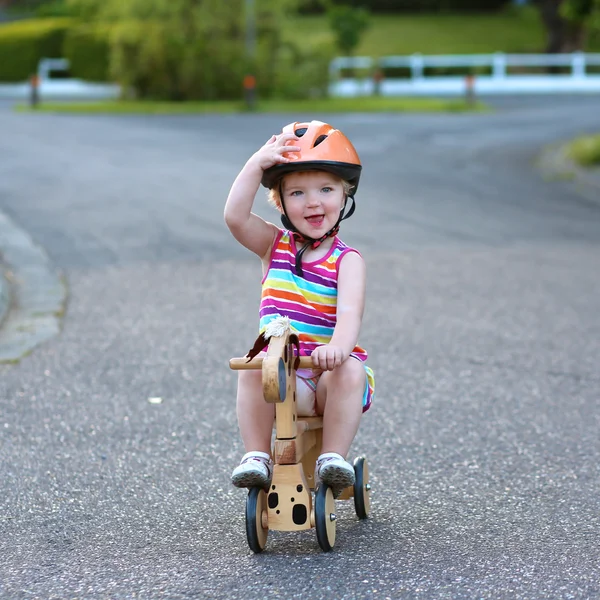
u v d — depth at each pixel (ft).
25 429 18.88
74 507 15.35
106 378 22.07
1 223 40.57
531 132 80.18
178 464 17.20
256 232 13.89
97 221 41.39
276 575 12.79
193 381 21.93
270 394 12.55
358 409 13.51
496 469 16.94
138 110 99.91
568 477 16.57
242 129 80.94
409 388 21.56
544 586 12.44
